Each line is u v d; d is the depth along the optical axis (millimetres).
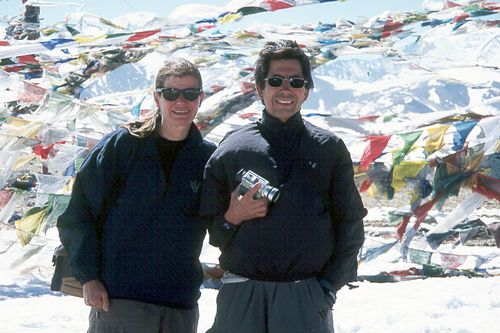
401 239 8102
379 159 8305
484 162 7996
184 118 3770
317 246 3562
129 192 3754
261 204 3492
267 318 3576
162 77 3783
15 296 7258
